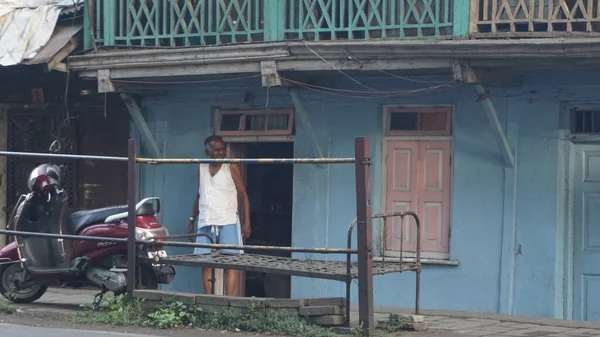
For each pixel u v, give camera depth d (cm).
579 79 1133
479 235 1186
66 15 1363
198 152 1359
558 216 1143
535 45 1032
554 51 1027
